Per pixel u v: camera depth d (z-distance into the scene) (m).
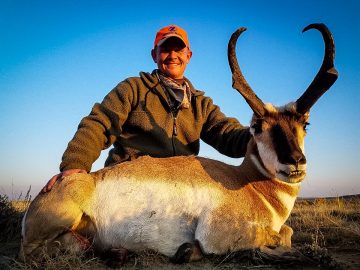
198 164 1.19
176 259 1.05
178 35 1.52
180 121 1.47
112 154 1.47
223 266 1.01
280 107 1.21
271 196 1.16
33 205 1.10
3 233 1.47
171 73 1.53
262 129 1.15
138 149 1.42
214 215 1.08
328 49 1.15
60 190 1.10
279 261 1.00
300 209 2.41
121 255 1.04
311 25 1.18
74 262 1.01
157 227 1.09
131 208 1.10
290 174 1.04
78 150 1.26
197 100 1.53
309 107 1.16
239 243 1.05
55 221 1.06
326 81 1.14
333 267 0.99
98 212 1.11
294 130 1.13
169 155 1.43
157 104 1.46
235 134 1.45
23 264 1.04
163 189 1.12
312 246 1.07
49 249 1.08
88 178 1.14
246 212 1.09
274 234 1.09
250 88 1.18
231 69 1.19
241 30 1.19
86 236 1.13
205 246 1.06
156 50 1.60
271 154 1.11
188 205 1.10
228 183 1.15
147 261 1.05
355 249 1.25
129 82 1.46
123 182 1.13
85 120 1.33
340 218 1.83
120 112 1.39
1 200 1.57
